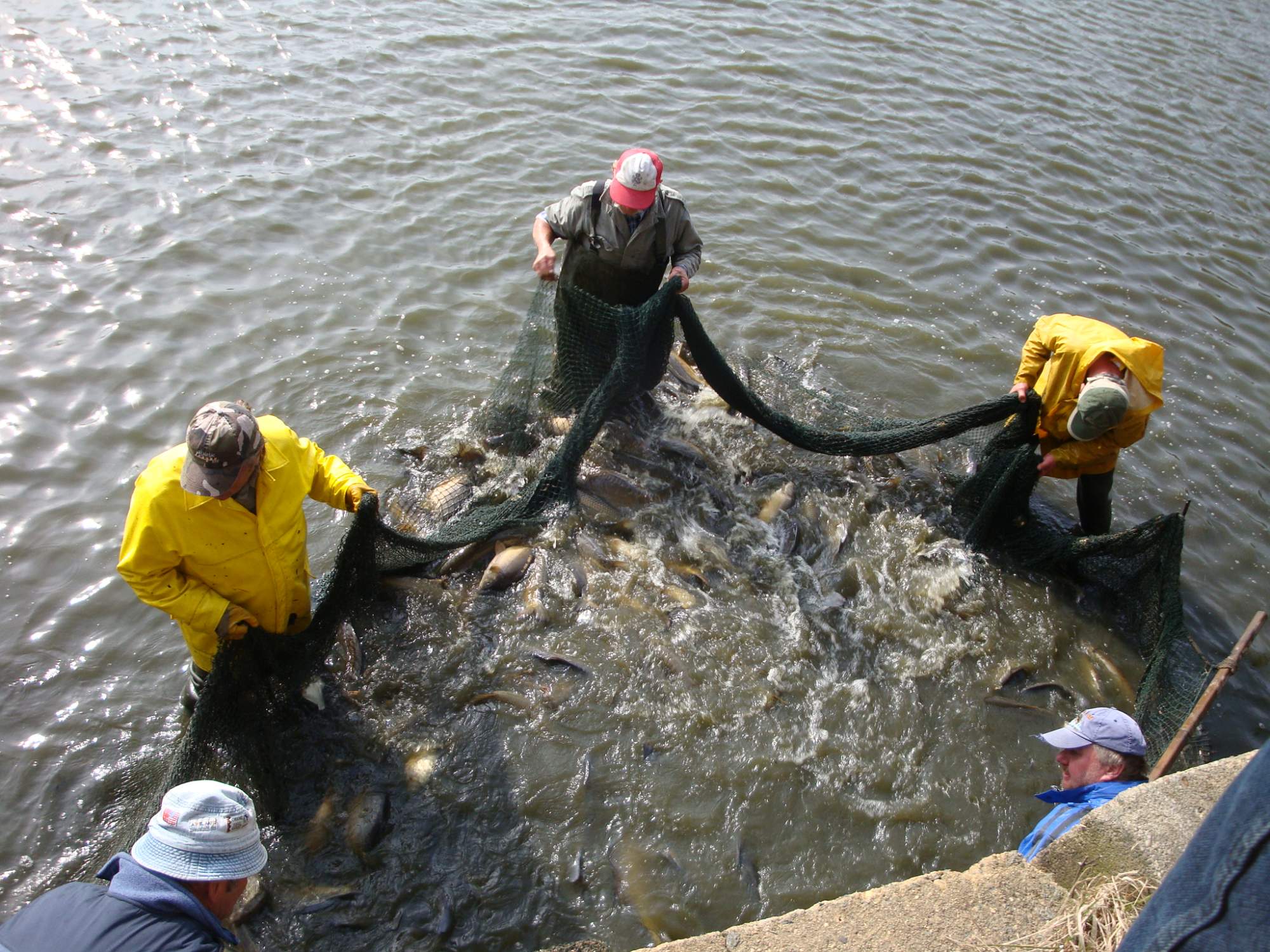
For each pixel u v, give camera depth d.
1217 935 1.57
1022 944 3.10
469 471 6.50
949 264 9.26
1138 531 5.84
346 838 4.34
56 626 5.19
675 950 3.16
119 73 10.25
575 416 6.74
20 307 7.26
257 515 4.11
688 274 6.25
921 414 7.54
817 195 9.97
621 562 5.92
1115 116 12.43
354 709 4.92
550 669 5.23
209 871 2.88
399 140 9.84
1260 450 7.52
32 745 4.62
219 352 7.16
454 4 12.71
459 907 4.14
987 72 13.05
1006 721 5.24
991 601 6.01
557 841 4.44
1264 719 5.46
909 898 3.33
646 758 4.84
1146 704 5.22
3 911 3.99
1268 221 10.63
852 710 5.20
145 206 8.48
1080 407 5.50
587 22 12.73
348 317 7.68
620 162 5.78
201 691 4.34
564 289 6.30
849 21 13.86
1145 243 9.95
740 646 5.48
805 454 7.07
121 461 6.23
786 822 4.62
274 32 11.43
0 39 10.49
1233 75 14.27
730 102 11.36
